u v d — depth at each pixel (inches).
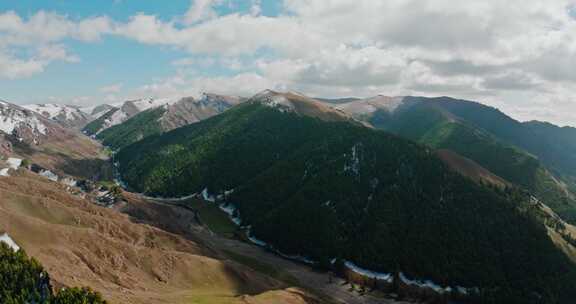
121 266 4928.6
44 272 3420.3
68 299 3159.5
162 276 5157.5
